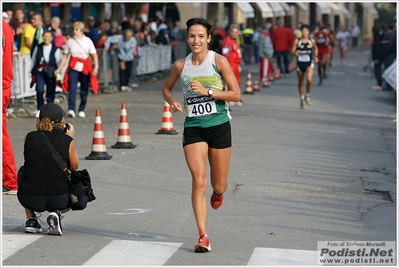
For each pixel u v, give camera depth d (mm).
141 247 10172
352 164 17859
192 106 10148
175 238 10719
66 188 10719
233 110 28781
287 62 50406
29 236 10727
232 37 28703
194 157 10062
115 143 19828
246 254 9883
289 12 85312
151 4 67000
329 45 52844
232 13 76062
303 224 11781
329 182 15508
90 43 25359
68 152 10852
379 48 39250
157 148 19234
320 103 32469
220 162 10297
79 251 9922
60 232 10734
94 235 10844
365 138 22547
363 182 15656
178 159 17625
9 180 13680
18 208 12664
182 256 9734
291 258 9742
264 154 18656
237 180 15305
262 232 11188
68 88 25469
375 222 12062
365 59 75625
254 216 12266
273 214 12453
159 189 14289
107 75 35469
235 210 12672
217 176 10406
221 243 10477
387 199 14055
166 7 70875
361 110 30312
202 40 10062
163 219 11922
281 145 20312
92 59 26297
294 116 27359
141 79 41781
